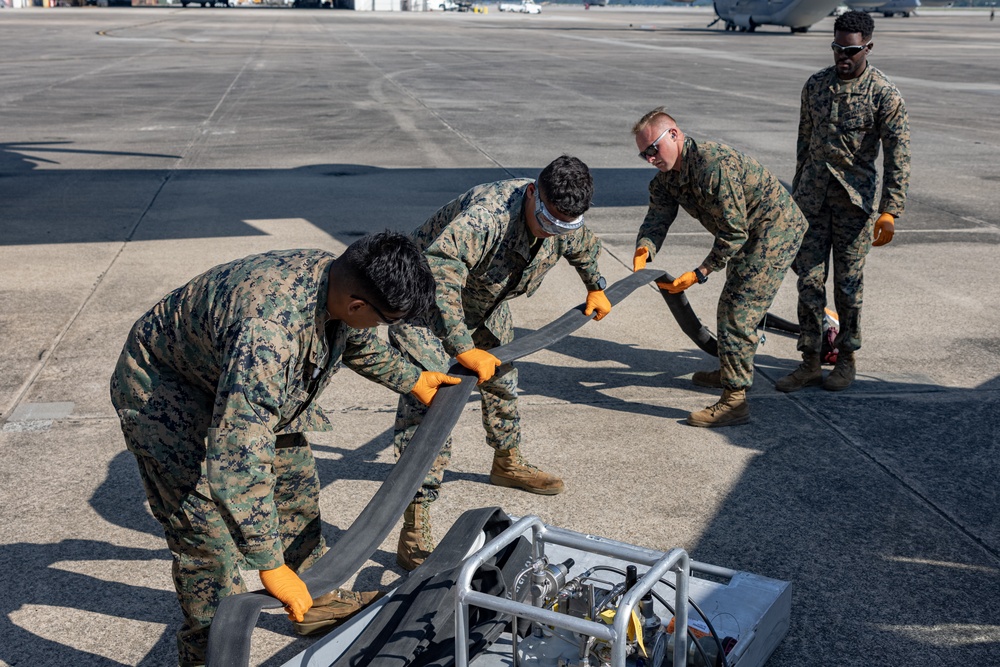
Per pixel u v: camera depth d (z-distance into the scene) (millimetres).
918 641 2740
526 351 2852
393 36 46094
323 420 2410
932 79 24391
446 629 2291
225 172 10883
